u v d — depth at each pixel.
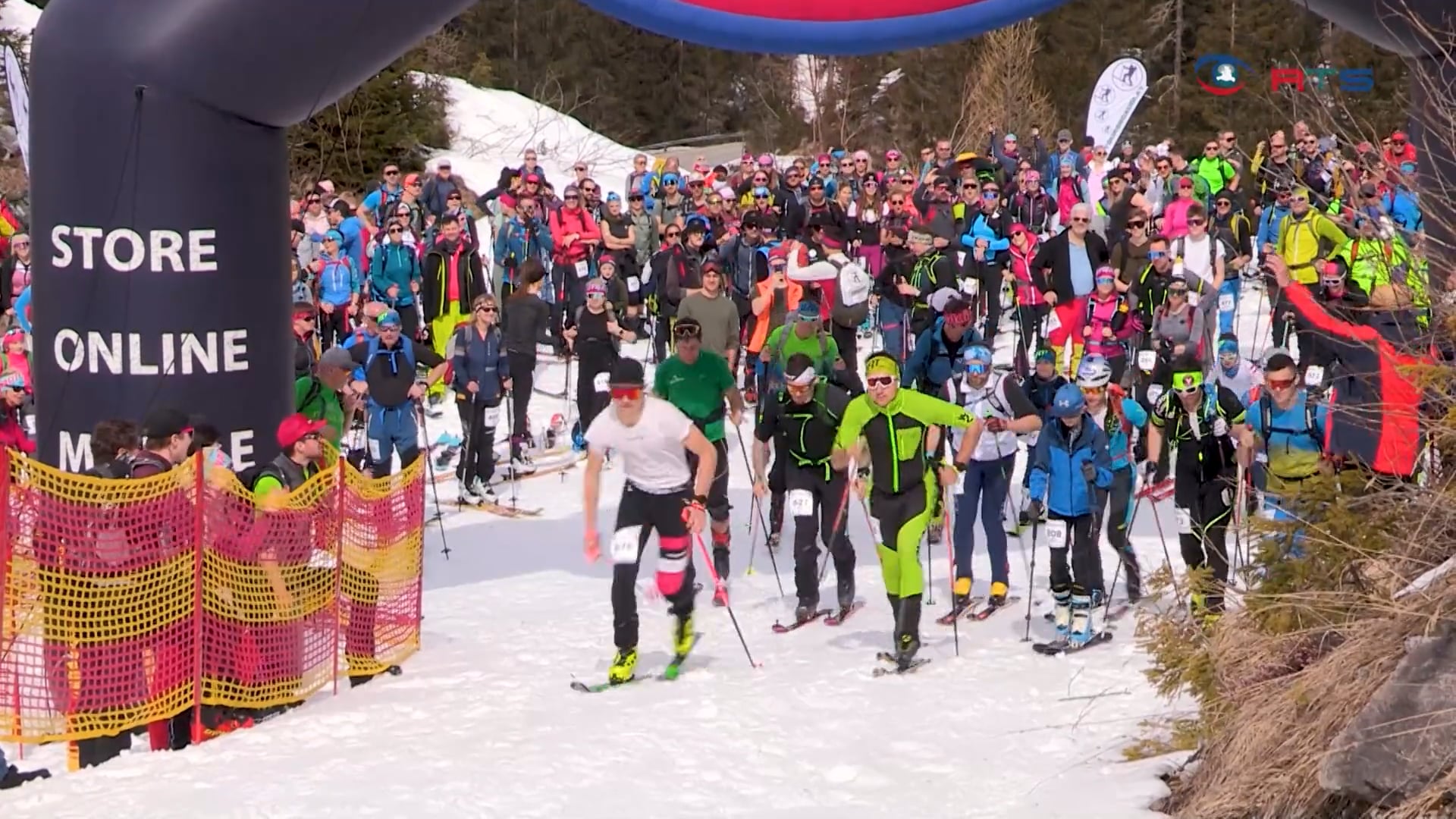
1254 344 29.25
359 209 33.03
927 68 76.12
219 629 13.98
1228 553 16.45
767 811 11.43
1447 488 11.23
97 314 16.45
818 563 19.36
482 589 20.14
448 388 30.48
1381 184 12.40
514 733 13.50
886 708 14.04
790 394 17.36
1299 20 69.31
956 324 18.58
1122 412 17.58
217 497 13.98
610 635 17.30
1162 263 26.73
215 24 16.02
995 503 17.86
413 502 16.98
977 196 34.47
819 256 30.22
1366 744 9.30
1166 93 73.38
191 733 13.95
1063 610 16.12
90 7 16.34
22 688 12.82
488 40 86.38
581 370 27.59
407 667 16.22
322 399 19.44
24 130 23.84
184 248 16.38
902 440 15.41
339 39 16.17
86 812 11.73
